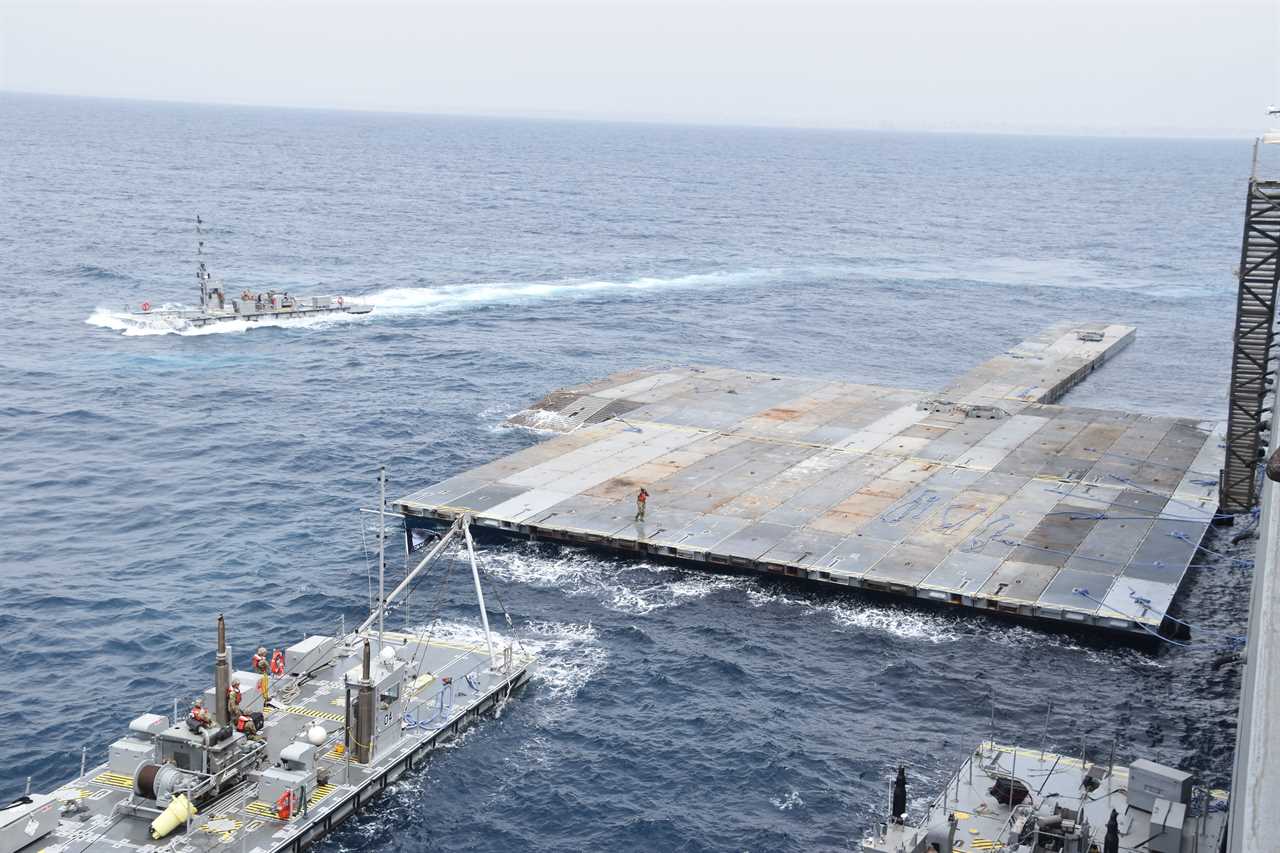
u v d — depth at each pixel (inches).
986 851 1596.9
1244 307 2751.0
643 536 2719.0
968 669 2265.0
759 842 1771.7
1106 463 3294.8
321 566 2711.6
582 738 2034.9
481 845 1763.0
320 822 1739.7
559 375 4549.7
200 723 1791.3
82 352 4650.6
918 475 3171.8
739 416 3740.2
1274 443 1651.1
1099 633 2388.0
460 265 7278.5
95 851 1633.9
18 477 3248.0
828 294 6742.1
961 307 6496.1
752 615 2466.8
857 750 2007.9
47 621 2396.7
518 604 2508.6
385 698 1947.6
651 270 7377.0
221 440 3619.6
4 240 7426.2
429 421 3860.7
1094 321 6151.6
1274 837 869.2
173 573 2657.5
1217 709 2133.4
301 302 5590.6
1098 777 1768.0
